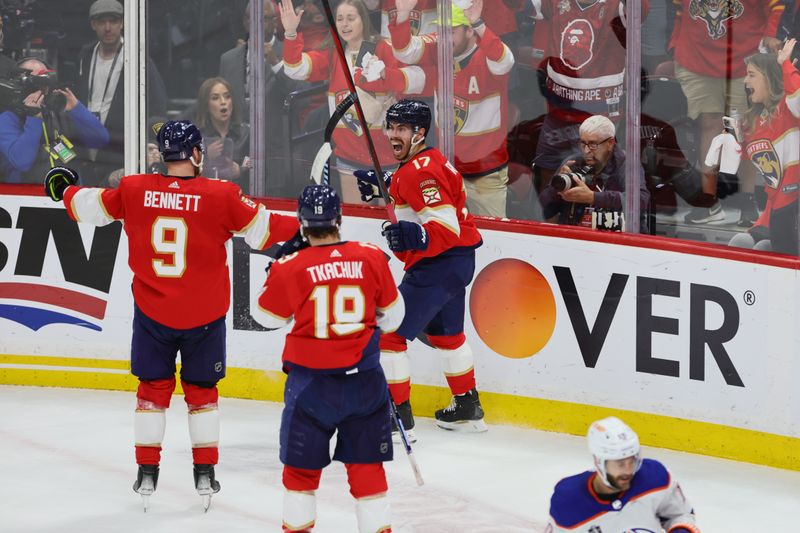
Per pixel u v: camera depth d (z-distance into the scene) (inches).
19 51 997.8
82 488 751.7
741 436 821.2
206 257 696.4
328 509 717.9
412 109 835.4
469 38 938.7
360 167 986.1
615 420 457.4
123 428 894.4
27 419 914.1
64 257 1005.8
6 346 1019.3
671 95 891.4
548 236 892.0
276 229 700.7
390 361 859.4
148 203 687.1
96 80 996.6
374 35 960.9
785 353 797.2
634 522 466.0
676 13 878.4
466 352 891.4
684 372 842.8
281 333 975.6
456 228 826.2
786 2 842.2
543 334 900.0
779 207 868.0
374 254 609.6
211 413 713.0
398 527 688.4
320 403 596.4
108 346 1007.0
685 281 837.2
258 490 753.6
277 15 971.9
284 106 986.1
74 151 1007.6
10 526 676.7
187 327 698.8
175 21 981.2
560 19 912.3
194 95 991.0
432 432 898.1
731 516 712.4
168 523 687.1
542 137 935.7
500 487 763.4
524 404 912.3
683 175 897.5
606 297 872.3
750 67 861.8
